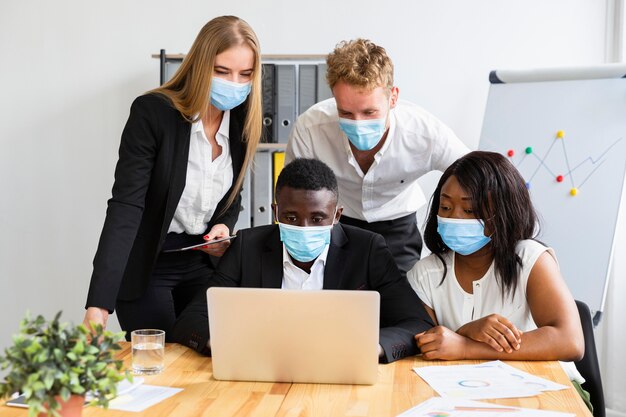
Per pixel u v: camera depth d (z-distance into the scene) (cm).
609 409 342
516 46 360
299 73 342
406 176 264
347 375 164
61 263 391
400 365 179
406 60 365
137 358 172
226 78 217
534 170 327
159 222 222
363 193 267
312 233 192
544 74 331
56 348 119
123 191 210
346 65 222
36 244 391
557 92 328
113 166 385
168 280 240
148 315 236
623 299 337
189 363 181
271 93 343
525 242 207
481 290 209
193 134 224
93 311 199
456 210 200
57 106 384
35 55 384
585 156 319
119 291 227
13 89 386
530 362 182
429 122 258
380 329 187
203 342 187
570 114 324
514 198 203
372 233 211
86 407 149
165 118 215
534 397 154
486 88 362
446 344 183
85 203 388
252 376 167
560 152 323
